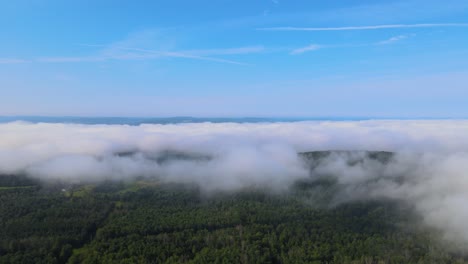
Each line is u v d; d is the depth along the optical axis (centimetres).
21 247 12800
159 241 13788
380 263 13088
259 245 13775
